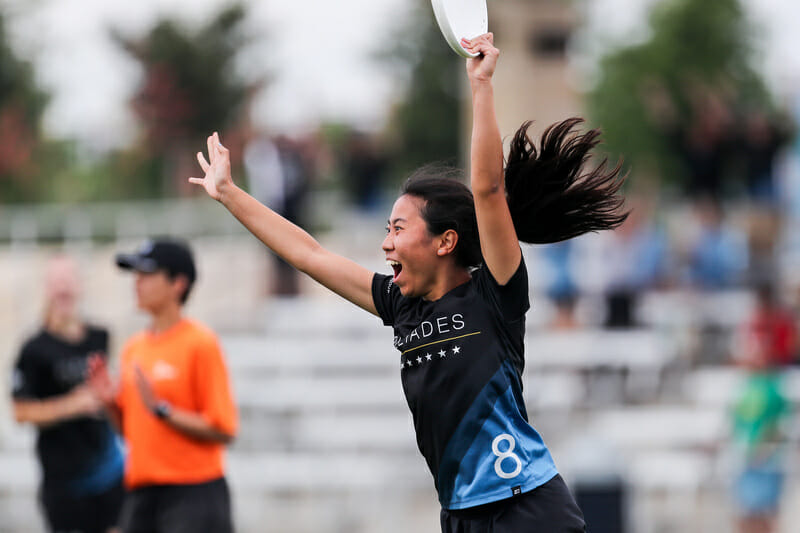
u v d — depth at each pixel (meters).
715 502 33.22
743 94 102.06
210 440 21.41
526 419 13.70
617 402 46.12
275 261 56.19
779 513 32.41
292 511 35.91
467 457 13.23
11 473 38.25
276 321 52.69
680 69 100.88
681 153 55.25
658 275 51.00
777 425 31.81
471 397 13.17
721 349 50.47
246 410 44.56
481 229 12.92
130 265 21.75
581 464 28.58
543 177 13.96
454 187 13.62
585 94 103.00
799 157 55.31
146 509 21.59
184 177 87.62
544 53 58.47
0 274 59.38
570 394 45.91
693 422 43.28
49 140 90.69
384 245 13.70
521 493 13.07
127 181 88.00
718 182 52.88
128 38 86.94
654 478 35.34
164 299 21.83
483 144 12.56
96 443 25.81
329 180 70.94
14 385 25.83
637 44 104.38
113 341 51.84
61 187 90.38
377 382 47.34
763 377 32.03
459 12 12.57
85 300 54.91
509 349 13.38
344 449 42.53
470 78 12.70
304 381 47.66
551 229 14.33
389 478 36.19
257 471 37.69
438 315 13.46
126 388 21.92
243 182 77.94
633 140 95.62
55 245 62.41
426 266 13.57
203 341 21.59
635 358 46.69
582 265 53.22
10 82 86.50
